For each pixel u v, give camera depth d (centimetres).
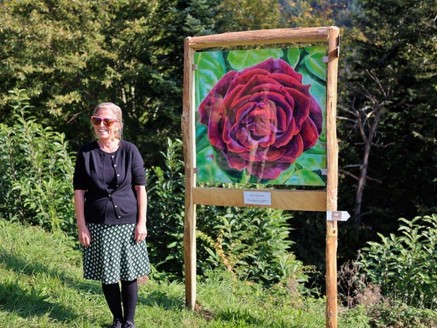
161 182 838
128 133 1889
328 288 496
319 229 1786
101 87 1911
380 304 683
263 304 655
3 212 854
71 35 1789
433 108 1916
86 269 446
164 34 1925
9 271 572
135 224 450
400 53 2020
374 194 2125
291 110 511
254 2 2100
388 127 2125
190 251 555
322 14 2245
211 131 543
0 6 1858
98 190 437
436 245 769
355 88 2041
